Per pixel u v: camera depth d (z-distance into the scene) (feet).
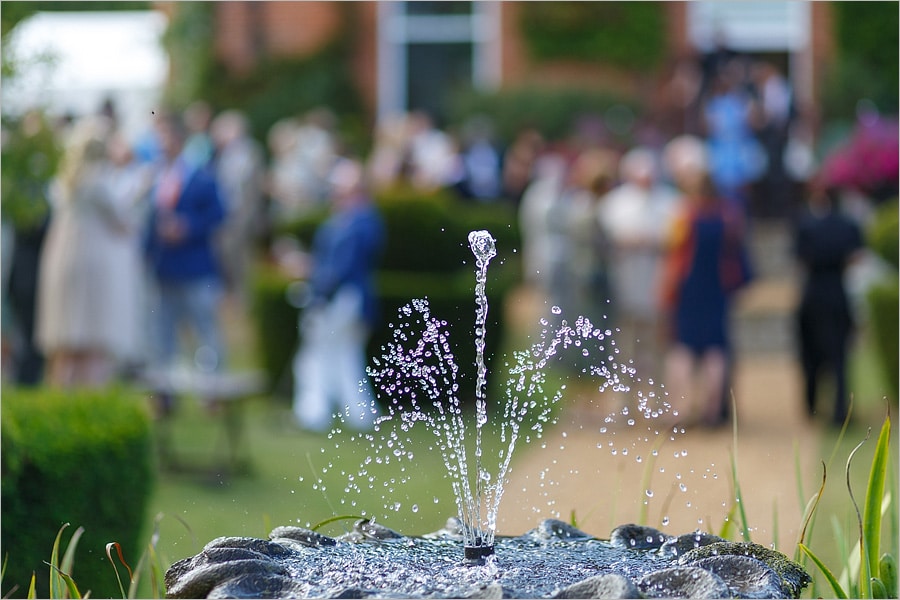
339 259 27.99
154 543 11.03
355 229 27.99
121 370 29.76
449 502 19.31
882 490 9.62
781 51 58.54
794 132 49.37
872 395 32.65
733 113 47.83
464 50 60.90
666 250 29.66
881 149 40.06
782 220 47.42
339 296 27.94
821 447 25.44
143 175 31.01
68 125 34.68
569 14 60.03
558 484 20.01
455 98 58.03
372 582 8.57
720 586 7.79
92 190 25.81
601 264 31.24
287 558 9.23
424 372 10.38
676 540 9.71
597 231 31.17
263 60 59.77
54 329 25.73
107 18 45.39
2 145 21.95
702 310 28.30
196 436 27.17
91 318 25.75
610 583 7.63
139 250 29.99
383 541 9.95
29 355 27.50
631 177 30.58
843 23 57.67
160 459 24.06
